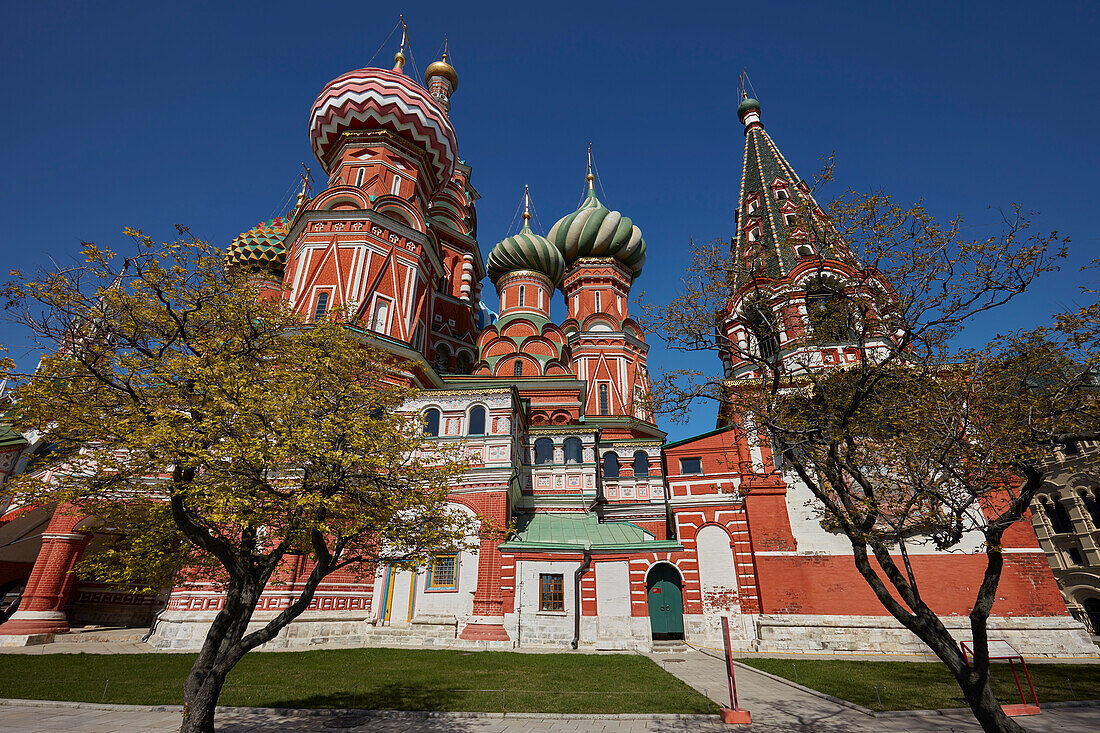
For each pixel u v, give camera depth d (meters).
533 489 31.44
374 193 35.12
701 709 12.73
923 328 11.98
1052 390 11.20
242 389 11.33
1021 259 11.07
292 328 14.14
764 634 24.23
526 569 24.28
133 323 11.61
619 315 50.25
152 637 22.94
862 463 12.78
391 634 23.09
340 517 11.23
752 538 26.00
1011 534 24.59
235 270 13.54
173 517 11.20
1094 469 11.63
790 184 36.69
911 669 18.58
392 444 12.41
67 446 12.42
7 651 19.95
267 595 22.77
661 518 30.36
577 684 15.26
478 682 15.35
